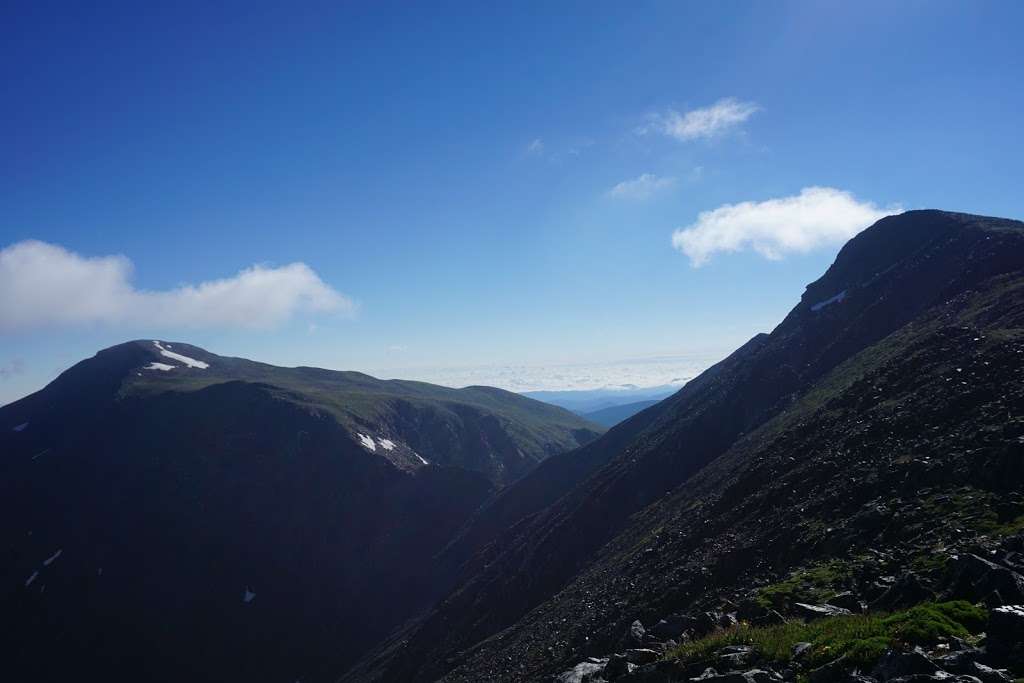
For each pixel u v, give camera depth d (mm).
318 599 132750
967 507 22266
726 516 39625
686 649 17141
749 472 44031
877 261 85250
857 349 65562
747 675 13953
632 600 37469
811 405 53562
